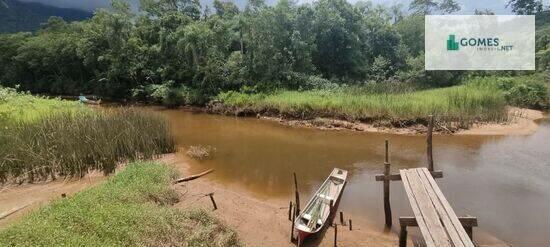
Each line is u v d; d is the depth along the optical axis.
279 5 34.06
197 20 41.34
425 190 9.15
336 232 9.36
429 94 27.03
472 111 23.34
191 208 9.78
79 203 8.91
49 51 46.78
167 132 18.36
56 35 51.66
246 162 17.20
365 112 23.83
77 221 7.86
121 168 14.72
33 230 7.32
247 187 13.93
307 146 20.16
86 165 14.23
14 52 52.06
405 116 22.72
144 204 9.48
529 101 29.28
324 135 22.56
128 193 10.12
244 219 10.77
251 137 22.53
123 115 17.84
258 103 29.08
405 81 35.16
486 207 11.77
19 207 10.98
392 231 10.25
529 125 23.14
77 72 48.12
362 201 12.40
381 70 38.88
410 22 47.38
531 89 29.73
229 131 24.36
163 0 41.34
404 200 12.42
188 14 42.03
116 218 8.09
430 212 8.06
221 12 43.22
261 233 9.95
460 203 12.08
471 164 16.22
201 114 31.31
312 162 17.20
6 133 14.50
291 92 30.69
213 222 9.23
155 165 13.75
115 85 41.03
